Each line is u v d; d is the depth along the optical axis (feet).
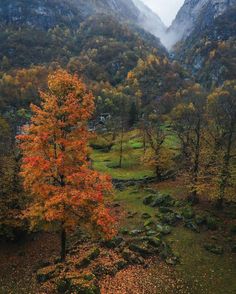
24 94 530.27
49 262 101.35
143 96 637.30
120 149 248.73
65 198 85.20
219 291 88.94
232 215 131.13
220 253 107.14
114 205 153.07
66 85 90.43
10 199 111.65
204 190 132.57
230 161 140.05
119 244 108.68
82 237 116.37
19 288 91.30
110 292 86.69
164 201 148.97
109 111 496.64
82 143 89.81
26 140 92.43
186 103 399.44
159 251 106.63
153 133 245.65
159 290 88.99
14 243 117.39
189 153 168.55
